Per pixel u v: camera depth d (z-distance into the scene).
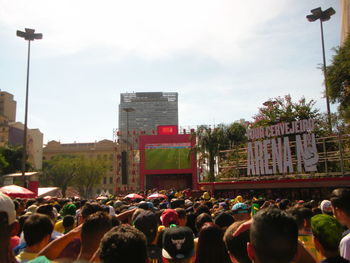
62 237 3.85
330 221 3.50
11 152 56.97
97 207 6.25
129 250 2.40
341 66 22.42
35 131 88.50
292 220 2.51
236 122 39.44
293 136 25.67
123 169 46.28
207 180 39.59
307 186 21.02
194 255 4.02
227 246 3.43
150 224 4.70
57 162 77.88
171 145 49.62
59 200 12.91
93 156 105.00
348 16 35.06
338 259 3.23
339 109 24.16
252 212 8.70
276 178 23.66
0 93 92.31
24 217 6.41
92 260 3.26
